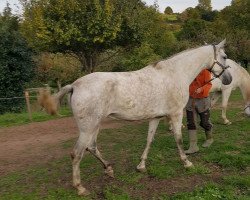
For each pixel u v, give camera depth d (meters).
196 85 6.72
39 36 13.73
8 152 7.95
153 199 5.13
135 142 8.00
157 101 5.63
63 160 6.98
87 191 5.31
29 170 6.49
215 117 10.23
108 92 5.17
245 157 6.51
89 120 5.10
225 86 9.14
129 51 16.78
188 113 6.84
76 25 13.69
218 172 6.07
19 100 15.66
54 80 19.70
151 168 6.12
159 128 9.12
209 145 7.31
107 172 5.89
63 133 9.66
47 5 13.85
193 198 4.98
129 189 5.47
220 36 25.25
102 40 13.73
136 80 5.46
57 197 5.25
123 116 5.46
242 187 5.45
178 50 21.33
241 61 24.28
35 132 9.94
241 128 8.80
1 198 5.29
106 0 13.61
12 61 15.48
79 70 19.94
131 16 14.49
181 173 6.02
